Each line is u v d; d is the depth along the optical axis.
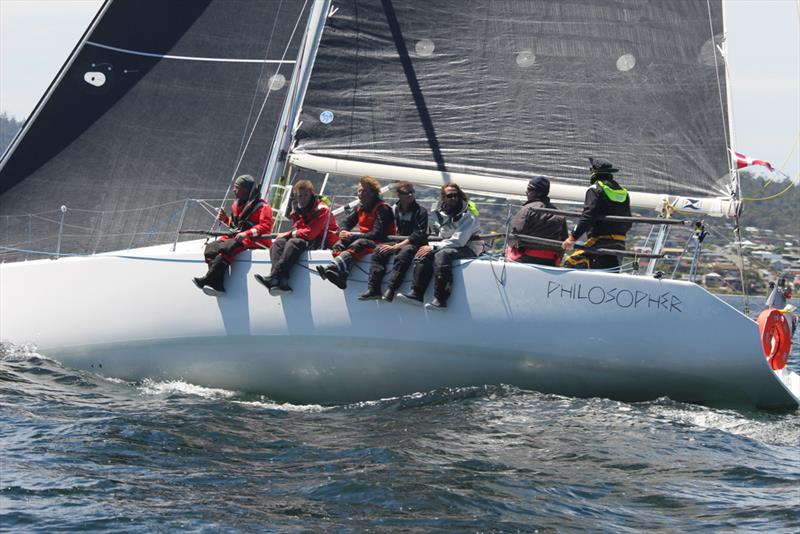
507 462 25.81
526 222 32.59
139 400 31.39
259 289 32.69
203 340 33.16
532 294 31.69
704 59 35.59
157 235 38.16
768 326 33.72
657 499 23.42
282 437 27.70
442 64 36.44
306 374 32.78
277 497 22.59
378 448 26.53
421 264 31.64
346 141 36.34
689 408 32.00
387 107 36.34
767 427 30.62
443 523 21.28
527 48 36.22
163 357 33.59
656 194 35.50
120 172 38.31
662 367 31.75
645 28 35.91
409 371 32.31
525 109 36.16
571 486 24.09
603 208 32.28
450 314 31.81
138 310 33.69
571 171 35.91
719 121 35.34
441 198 32.53
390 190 37.12
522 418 29.78
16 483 22.69
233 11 38.94
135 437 26.75
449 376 32.38
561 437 28.09
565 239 33.25
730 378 31.97
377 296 31.86
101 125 38.31
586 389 32.31
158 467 24.47
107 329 33.94
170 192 38.34
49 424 27.62
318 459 25.64
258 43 38.88
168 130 38.59
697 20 35.69
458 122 36.22
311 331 32.34
